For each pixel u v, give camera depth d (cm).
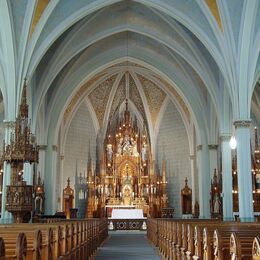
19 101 1902
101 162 3134
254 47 1894
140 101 3256
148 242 1912
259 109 2809
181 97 2775
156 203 3022
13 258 452
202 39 2027
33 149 1553
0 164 2602
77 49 2386
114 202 3044
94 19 2309
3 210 1764
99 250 1547
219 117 2406
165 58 2670
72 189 3003
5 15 1791
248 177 1905
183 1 2003
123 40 2655
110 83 3148
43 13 1889
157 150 3231
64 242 803
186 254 813
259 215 2422
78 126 3125
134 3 2256
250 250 516
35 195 2375
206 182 2697
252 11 1781
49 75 2370
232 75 1950
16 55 1889
